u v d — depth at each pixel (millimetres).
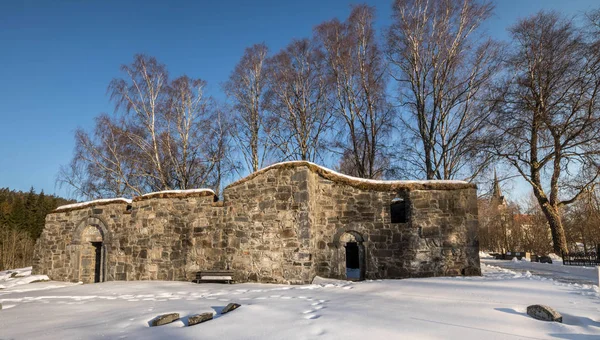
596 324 6602
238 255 15070
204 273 14867
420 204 14992
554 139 23656
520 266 21250
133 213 17312
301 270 14062
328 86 23750
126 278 16797
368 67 23281
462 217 14812
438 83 22656
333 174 15766
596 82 21172
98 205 18453
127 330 7199
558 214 25516
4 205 56312
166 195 16797
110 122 24359
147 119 24797
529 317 7035
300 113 24469
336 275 14883
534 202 43438
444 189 15039
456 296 9266
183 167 25828
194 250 15883
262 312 7965
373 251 14945
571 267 18188
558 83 22156
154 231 16672
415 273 14539
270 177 15180
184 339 6398
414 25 22875
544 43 22516
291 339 6047
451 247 14617
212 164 26672
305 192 14578
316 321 6938
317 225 15422
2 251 40750
